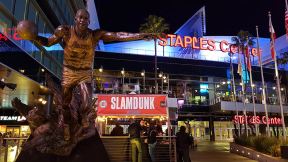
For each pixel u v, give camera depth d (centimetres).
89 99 426
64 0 3005
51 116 421
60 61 2933
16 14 1733
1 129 2773
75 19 423
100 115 1137
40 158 402
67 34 421
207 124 5156
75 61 427
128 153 1098
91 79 445
